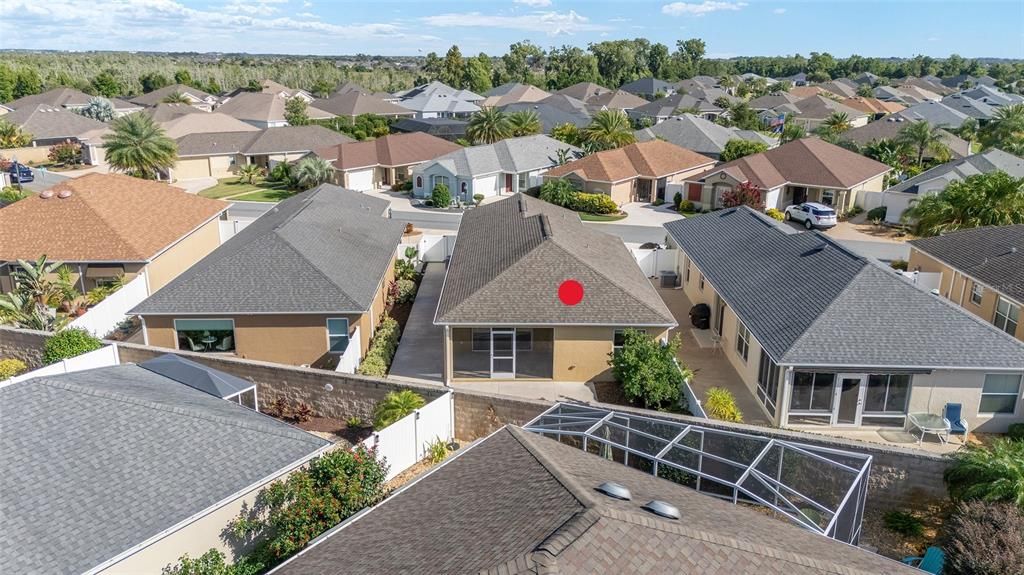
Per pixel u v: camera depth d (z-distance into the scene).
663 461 15.43
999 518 13.97
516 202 38.16
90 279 32.06
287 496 15.01
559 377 25.33
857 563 10.30
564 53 176.50
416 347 28.17
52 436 14.55
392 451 18.77
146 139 62.16
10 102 109.00
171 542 13.47
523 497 10.94
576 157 65.38
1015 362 20.52
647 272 37.94
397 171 64.94
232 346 26.48
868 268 23.36
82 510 13.09
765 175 52.97
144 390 17.75
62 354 24.19
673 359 23.47
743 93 145.38
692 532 9.48
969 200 38.28
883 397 21.47
